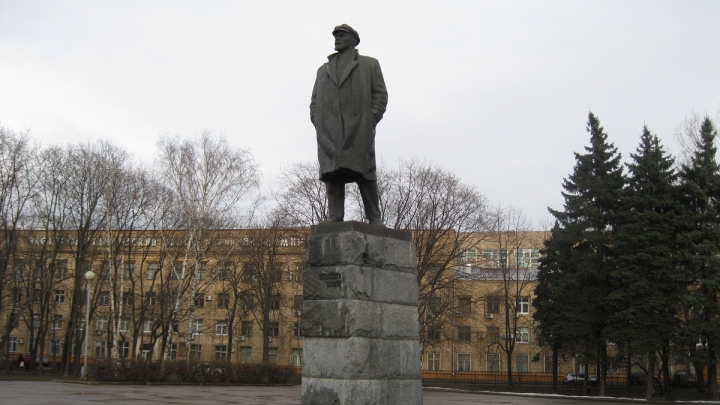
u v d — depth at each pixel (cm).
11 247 3991
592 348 3528
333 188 956
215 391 2541
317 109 964
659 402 2919
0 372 4259
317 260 899
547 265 4075
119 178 4075
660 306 3222
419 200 3703
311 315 887
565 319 3588
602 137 3819
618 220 3556
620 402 2900
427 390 3591
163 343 3997
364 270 882
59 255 5028
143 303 4225
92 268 4631
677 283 3222
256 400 1972
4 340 4041
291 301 5366
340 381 841
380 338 884
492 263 5725
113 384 2864
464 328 5888
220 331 6141
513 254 6475
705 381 4700
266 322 4659
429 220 3691
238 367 3309
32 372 4584
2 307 4131
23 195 4031
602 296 3481
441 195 3709
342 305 859
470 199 3738
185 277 3856
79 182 4106
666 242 3353
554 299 3722
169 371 3088
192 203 3675
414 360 932
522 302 5991
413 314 948
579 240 3653
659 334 3269
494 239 5534
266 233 4669
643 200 3400
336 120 934
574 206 3725
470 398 2720
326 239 898
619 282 3378
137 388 2612
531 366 5888
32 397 1794
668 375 3347
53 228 4300
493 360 5488
